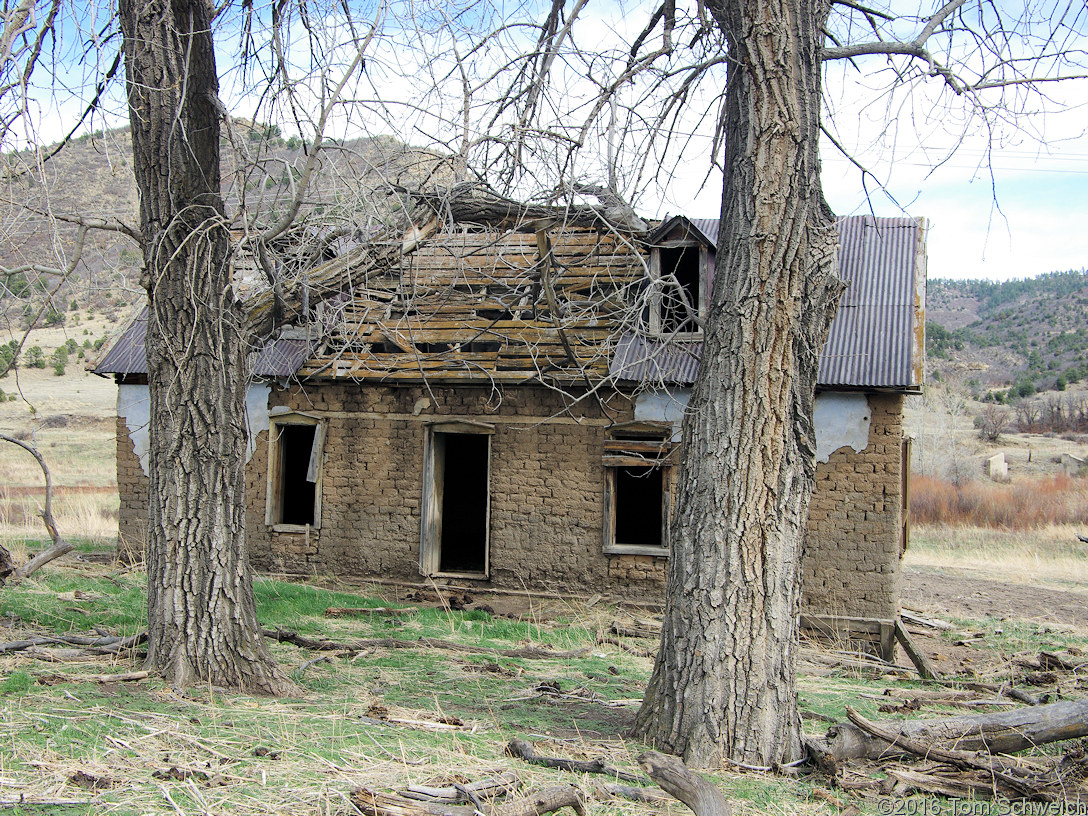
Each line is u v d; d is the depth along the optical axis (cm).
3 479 2836
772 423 608
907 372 1174
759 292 608
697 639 604
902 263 1345
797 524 620
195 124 685
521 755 571
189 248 677
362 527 1364
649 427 1271
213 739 550
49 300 627
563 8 834
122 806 444
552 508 1306
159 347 683
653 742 614
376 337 1361
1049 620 1484
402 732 605
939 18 675
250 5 718
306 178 645
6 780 464
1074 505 2898
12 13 538
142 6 666
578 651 995
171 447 682
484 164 876
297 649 902
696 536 615
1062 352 8356
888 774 573
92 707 595
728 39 641
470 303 1378
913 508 2894
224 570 689
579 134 788
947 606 1594
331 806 461
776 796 528
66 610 962
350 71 601
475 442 1964
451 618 1156
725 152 649
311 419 1385
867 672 1072
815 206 631
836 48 660
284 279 857
